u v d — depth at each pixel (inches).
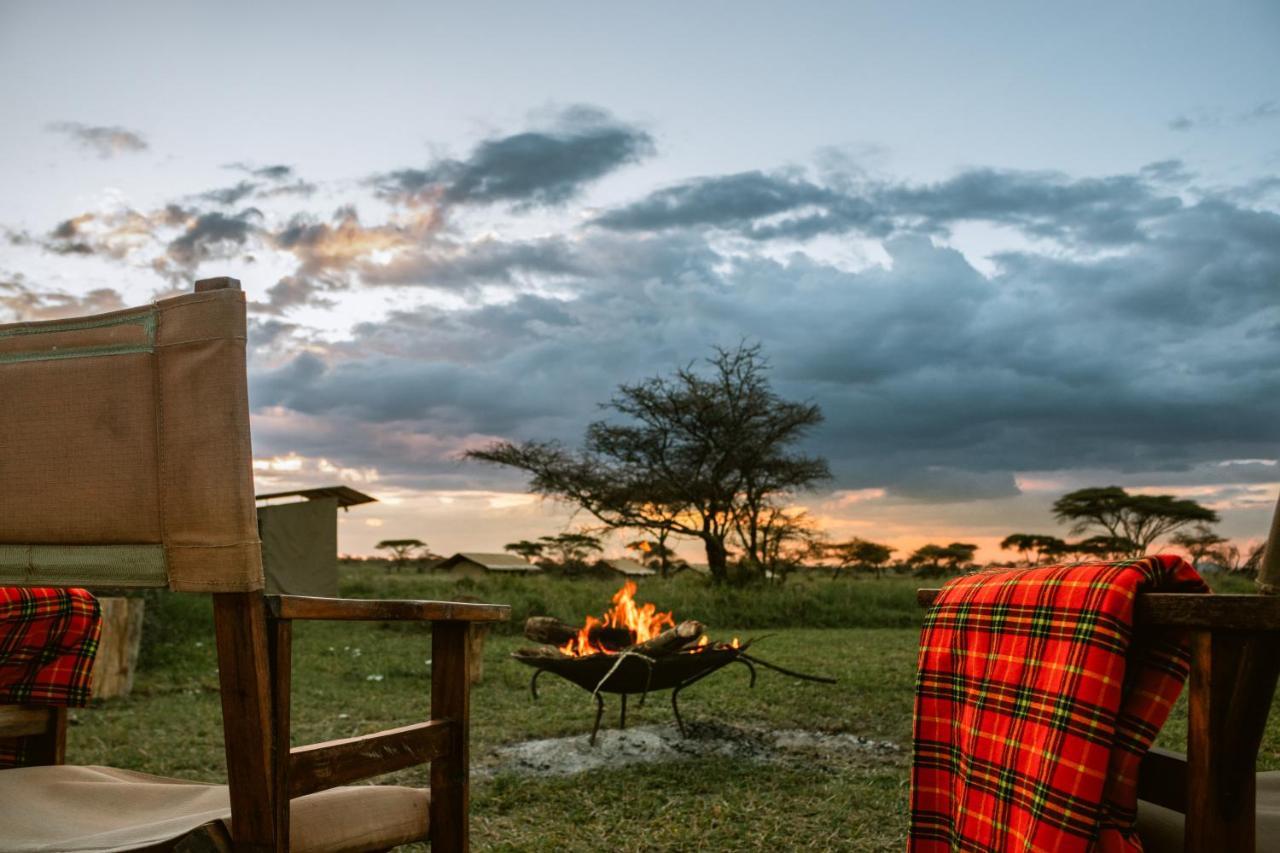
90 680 78.9
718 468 1145.4
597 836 131.1
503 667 335.9
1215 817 47.2
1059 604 56.1
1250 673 46.9
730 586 719.1
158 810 62.6
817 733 210.8
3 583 57.1
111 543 55.3
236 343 53.8
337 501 729.6
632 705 247.6
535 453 1242.0
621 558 1939.0
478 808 146.8
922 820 65.1
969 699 62.5
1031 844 51.7
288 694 55.0
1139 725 52.9
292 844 57.1
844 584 709.3
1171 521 1608.0
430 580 996.6
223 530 52.9
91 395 55.7
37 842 54.7
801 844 125.6
